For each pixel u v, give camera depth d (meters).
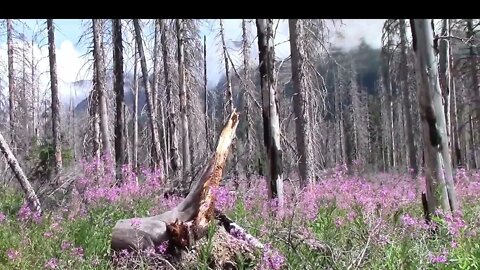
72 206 10.70
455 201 7.38
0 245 7.07
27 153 20.08
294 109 14.26
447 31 17.33
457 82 26.80
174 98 20.56
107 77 18.81
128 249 6.32
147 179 11.50
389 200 8.01
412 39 7.59
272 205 8.27
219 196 6.96
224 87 20.50
